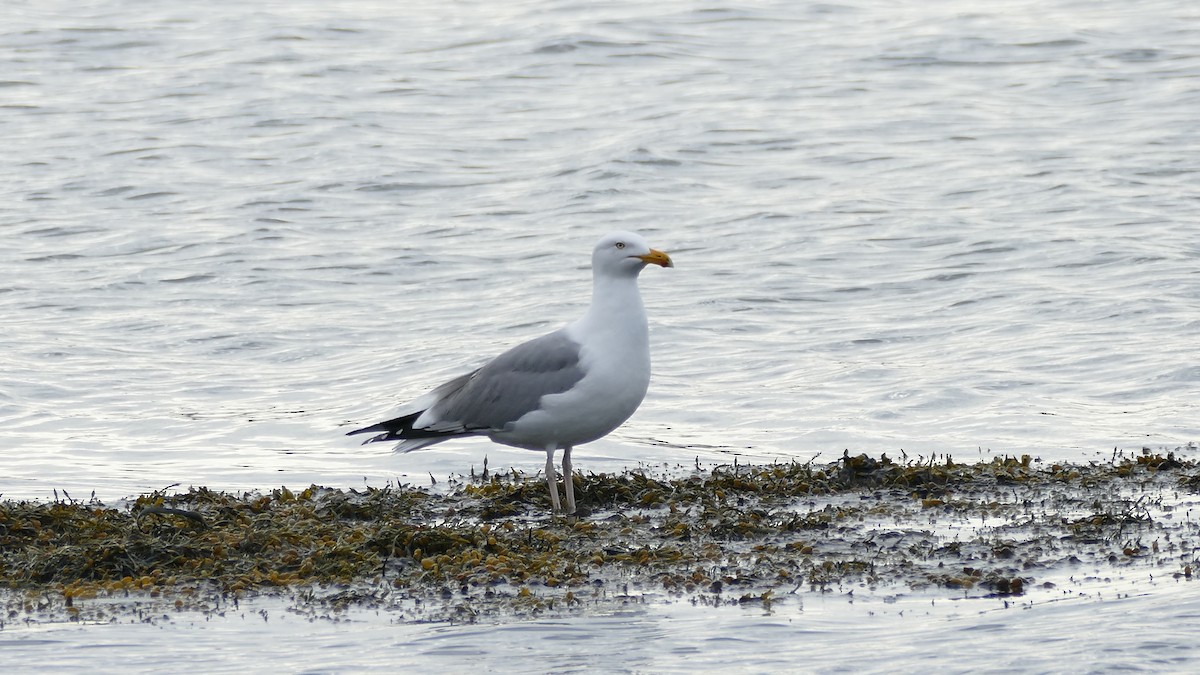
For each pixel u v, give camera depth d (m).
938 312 20.23
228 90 37.72
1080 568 9.81
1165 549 10.20
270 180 29.86
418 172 30.20
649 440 14.91
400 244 25.06
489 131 33.69
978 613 8.86
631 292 11.80
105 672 8.08
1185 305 19.78
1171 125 32.12
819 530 11.06
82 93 37.88
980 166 29.39
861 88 36.88
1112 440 14.42
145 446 15.02
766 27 44.19
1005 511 11.56
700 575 9.76
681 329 19.70
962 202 26.72
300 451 14.73
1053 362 17.52
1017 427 14.99
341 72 39.56
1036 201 26.53
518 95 37.09
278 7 48.53
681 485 12.62
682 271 22.94
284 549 10.42
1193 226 24.36
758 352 18.56
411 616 9.00
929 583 9.55
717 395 16.67
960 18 44.44
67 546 10.28
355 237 25.64
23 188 29.34
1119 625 8.46
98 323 20.70
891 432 15.02
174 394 17.31
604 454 14.37
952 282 21.75
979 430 14.96
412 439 12.31
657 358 18.44
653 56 40.56
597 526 11.29
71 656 8.34
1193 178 27.86
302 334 20.05
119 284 22.81
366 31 44.66
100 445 15.06
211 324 20.61
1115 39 41.22
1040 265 22.39
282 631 8.76
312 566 10.00
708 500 12.09
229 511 11.45
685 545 10.66
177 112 35.72
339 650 8.38
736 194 27.92
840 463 13.18
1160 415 15.24
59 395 17.23
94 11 48.00
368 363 18.59
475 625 8.79
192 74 39.47
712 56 40.75
